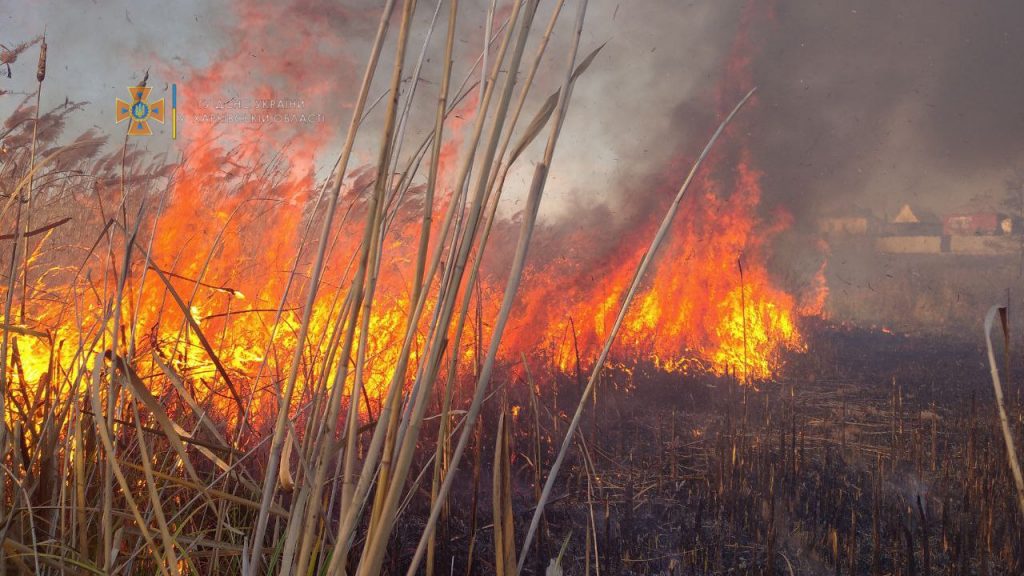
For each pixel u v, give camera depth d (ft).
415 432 2.70
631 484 10.04
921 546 8.90
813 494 10.32
